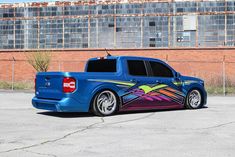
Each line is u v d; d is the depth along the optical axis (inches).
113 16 1403.8
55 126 346.6
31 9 1467.8
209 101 652.1
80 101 407.5
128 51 1348.4
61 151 248.2
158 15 1376.7
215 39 1347.2
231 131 323.3
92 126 347.6
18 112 456.8
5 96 753.6
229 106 545.6
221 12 1344.7
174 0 1370.6
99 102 420.2
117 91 431.2
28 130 324.5
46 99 426.6
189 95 499.5
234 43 1336.1
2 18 1493.6
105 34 1406.3
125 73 441.7
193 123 367.6
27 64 1389.0
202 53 1304.1
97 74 421.4
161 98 469.4
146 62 463.2
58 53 1380.4
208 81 1116.5
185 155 239.3
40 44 1456.7
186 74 1300.4
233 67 1282.0
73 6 1432.1
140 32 1385.3
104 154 241.0
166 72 480.4
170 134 308.0
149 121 381.4
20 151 247.8
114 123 366.9
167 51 1325.0
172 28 1368.1
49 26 1450.5
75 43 1425.9
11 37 1481.3
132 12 1392.7
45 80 429.7
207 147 261.1
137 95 447.2
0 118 399.5
